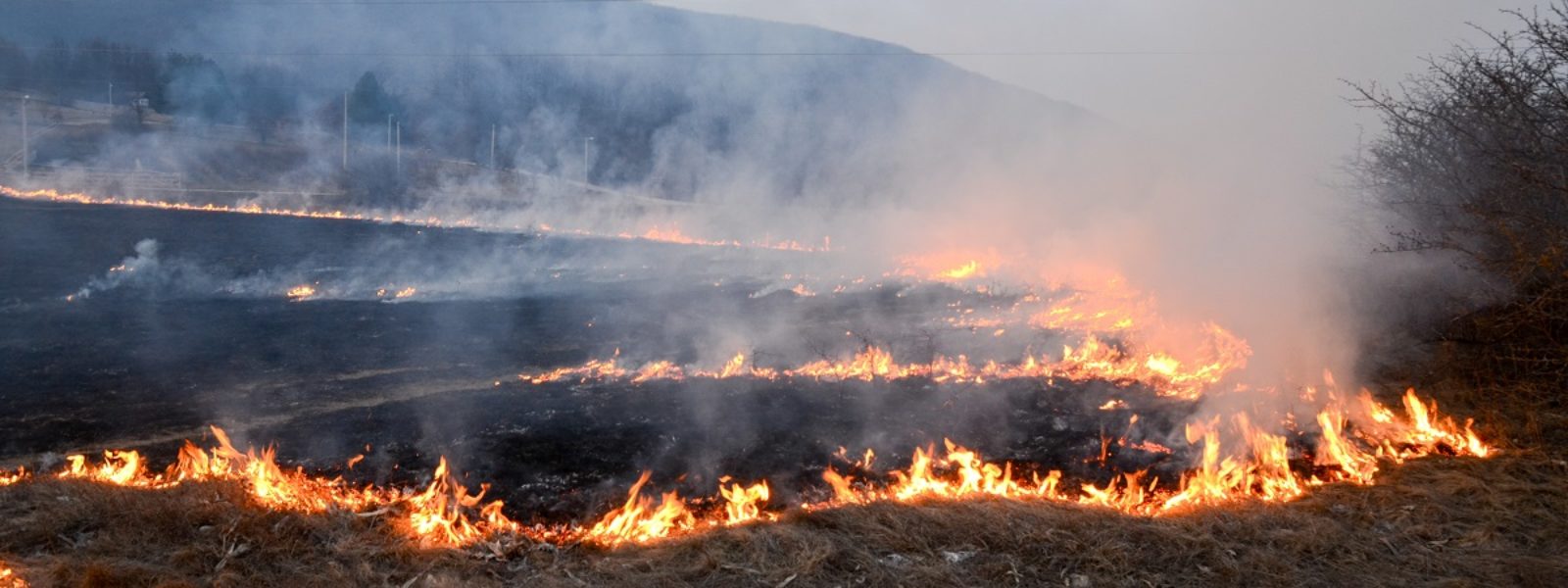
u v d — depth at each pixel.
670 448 6.16
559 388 7.73
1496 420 6.16
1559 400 6.30
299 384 8.18
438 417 6.84
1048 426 6.67
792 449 6.16
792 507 5.25
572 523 5.04
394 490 5.43
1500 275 7.19
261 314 12.02
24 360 9.05
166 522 4.48
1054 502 4.94
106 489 4.90
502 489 5.48
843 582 4.08
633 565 4.25
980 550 4.38
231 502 4.73
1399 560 4.36
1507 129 7.16
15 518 4.55
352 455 6.04
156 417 7.05
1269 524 4.68
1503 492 5.05
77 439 6.52
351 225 25.94
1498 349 7.09
